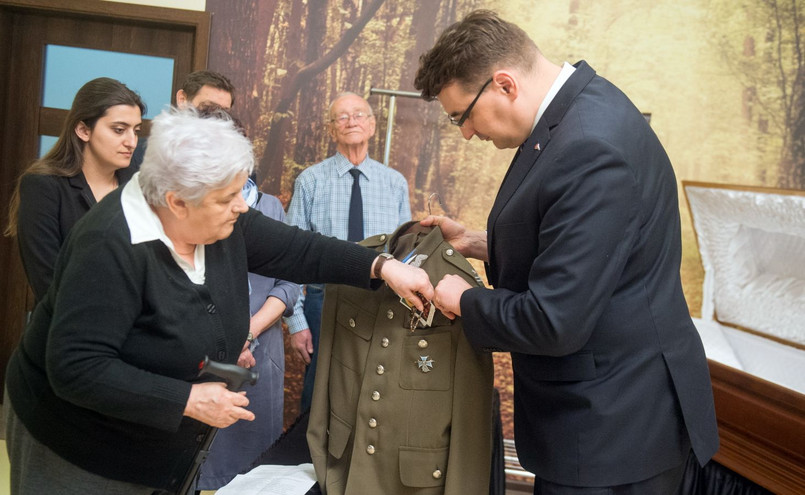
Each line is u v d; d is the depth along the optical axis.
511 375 3.65
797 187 3.62
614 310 1.32
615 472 1.32
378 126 3.65
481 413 1.41
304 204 3.12
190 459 1.36
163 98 3.69
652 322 1.34
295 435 1.76
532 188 1.31
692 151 3.65
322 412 1.52
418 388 1.42
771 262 2.51
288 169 3.64
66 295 1.13
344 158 3.12
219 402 1.19
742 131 3.63
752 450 1.73
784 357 2.35
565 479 1.35
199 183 1.12
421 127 3.65
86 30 3.64
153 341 1.21
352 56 3.61
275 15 3.58
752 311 2.53
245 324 1.39
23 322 3.79
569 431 1.35
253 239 1.48
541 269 1.24
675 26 3.59
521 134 1.42
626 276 1.33
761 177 3.64
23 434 1.32
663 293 1.37
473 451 1.40
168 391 1.16
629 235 1.26
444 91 1.41
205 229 1.21
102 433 1.24
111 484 1.29
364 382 1.45
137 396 1.14
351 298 1.51
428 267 1.48
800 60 3.57
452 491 1.39
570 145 1.26
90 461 1.25
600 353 1.33
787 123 3.61
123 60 3.67
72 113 1.94
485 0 3.59
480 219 3.69
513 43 1.35
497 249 1.43
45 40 3.63
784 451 1.63
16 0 3.46
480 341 1.33
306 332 2.91
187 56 3.67
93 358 1.12
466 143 3.65
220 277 1.32
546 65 1.40
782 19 3.56
